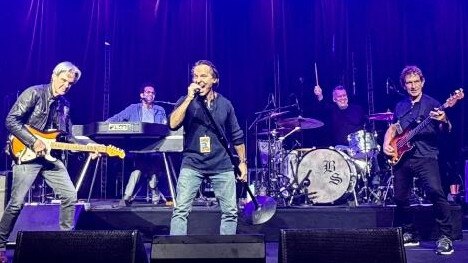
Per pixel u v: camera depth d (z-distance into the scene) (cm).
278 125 648
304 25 955
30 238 249
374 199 618
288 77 948
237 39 973
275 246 466
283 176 603
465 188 681
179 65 958
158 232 477
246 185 396
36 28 929
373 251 249
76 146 404
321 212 491
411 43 912
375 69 916
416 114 441
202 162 366
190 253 244
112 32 951
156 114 692
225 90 964
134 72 954
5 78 913
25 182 376
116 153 424
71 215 398
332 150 586
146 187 712
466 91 864
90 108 930
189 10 966
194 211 477
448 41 891
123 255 246
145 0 958
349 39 934
